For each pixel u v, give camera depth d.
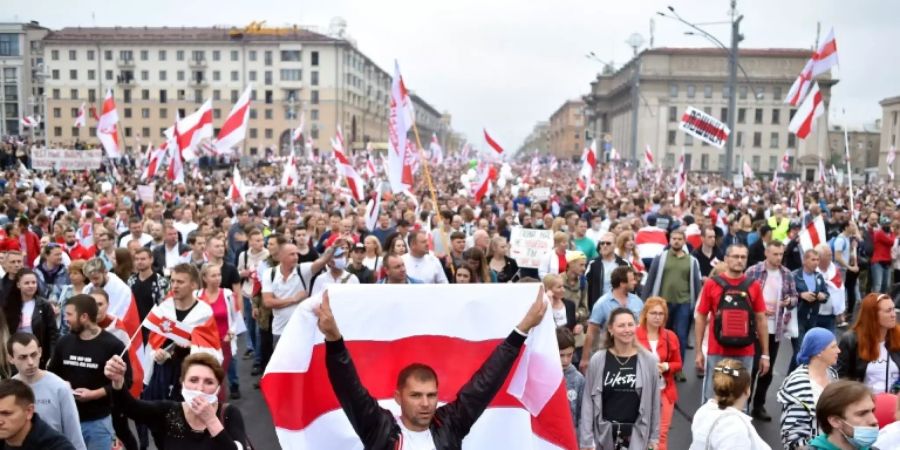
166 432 4.22
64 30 96.38
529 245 10.07
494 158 26.55
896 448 4.01
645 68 89.88
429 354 3.71
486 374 3.50
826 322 9.52
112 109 22.50
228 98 94.75
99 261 7.28
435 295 3.70
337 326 3.46
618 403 5.37
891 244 14.31
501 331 3.74
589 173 26.81
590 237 13.48
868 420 3.88
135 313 7.48
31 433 4.02
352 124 102.19
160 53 94.38
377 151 104.00
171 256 10.59
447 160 85.44
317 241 14.03
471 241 12.38
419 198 24.56
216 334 6.38
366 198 23.56
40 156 25.41
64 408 4.88
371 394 3.64
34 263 11.36
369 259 9.95
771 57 86.44
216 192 24.61
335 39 93.50
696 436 4.50
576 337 7.48
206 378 4.17
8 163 35.91
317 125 94.12
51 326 7.20
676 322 9.52
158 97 94.81
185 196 22.95
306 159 66.25
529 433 3.76
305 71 94.06
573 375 5.66
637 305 7.06
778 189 41.56
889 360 5.95
